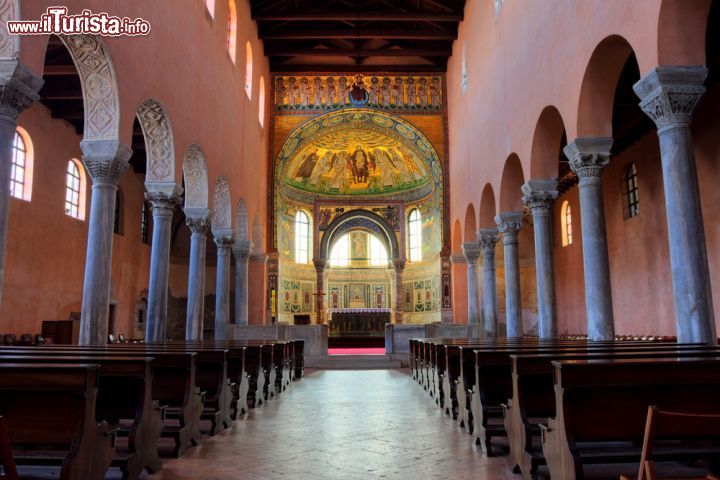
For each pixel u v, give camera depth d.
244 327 23.80
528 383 6.29
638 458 4.80
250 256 27.67
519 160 17.69
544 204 15.27
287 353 15.62
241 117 23.05
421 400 12.41
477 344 10.11
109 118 11.67
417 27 28.41
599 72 11.66
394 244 35.75
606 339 11.73
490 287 22.31
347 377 18.45
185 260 30.56
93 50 11.07
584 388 4.71
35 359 5.94
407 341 24.67
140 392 5.96
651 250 19.06
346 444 7.73
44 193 18.55
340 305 38.91
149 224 27.61
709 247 15.65
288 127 29.30
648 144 19.16
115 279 23.84
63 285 19.52
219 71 19.52
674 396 4.74
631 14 9.84
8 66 8.27
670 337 16.41
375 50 28.47
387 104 29.61
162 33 14.05
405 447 7.54
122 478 5.57
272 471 6.32
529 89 15.58
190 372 7.48
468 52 24.61
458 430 8.77
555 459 5.05
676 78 8.97
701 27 9.01
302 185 35.69
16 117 8.60
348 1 26.95
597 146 11.97
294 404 11.82
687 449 5.10
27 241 17.67
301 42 29.38
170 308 29.70
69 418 4.76
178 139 15.22
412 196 35.66
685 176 8.95
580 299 25.73
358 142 34.22
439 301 31.67
